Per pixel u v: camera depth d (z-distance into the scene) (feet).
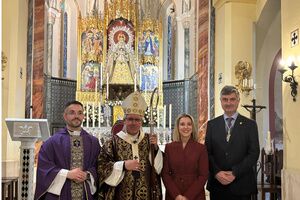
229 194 13.29
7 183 18.62
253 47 26.91
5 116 23.54
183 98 39.34
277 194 20.43
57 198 11.84
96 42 39.27
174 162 13.05
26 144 15.56
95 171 12.50
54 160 12.35
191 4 38.14
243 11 26.94
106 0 40.14
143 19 40.01
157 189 12.59
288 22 19.35
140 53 39.50
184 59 39.42
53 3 38.01
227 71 26.55
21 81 26.30
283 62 19.54
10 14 24.07
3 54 22.79
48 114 36.01
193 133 13.53
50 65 36.91
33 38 30.27
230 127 13.80
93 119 36.50
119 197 12.26
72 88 40.06
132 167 11.91
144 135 13.17
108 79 38.14
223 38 27.20
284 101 19.38
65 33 41.45
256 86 27.04
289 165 18.63
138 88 38.11
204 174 12.90
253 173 13.78
